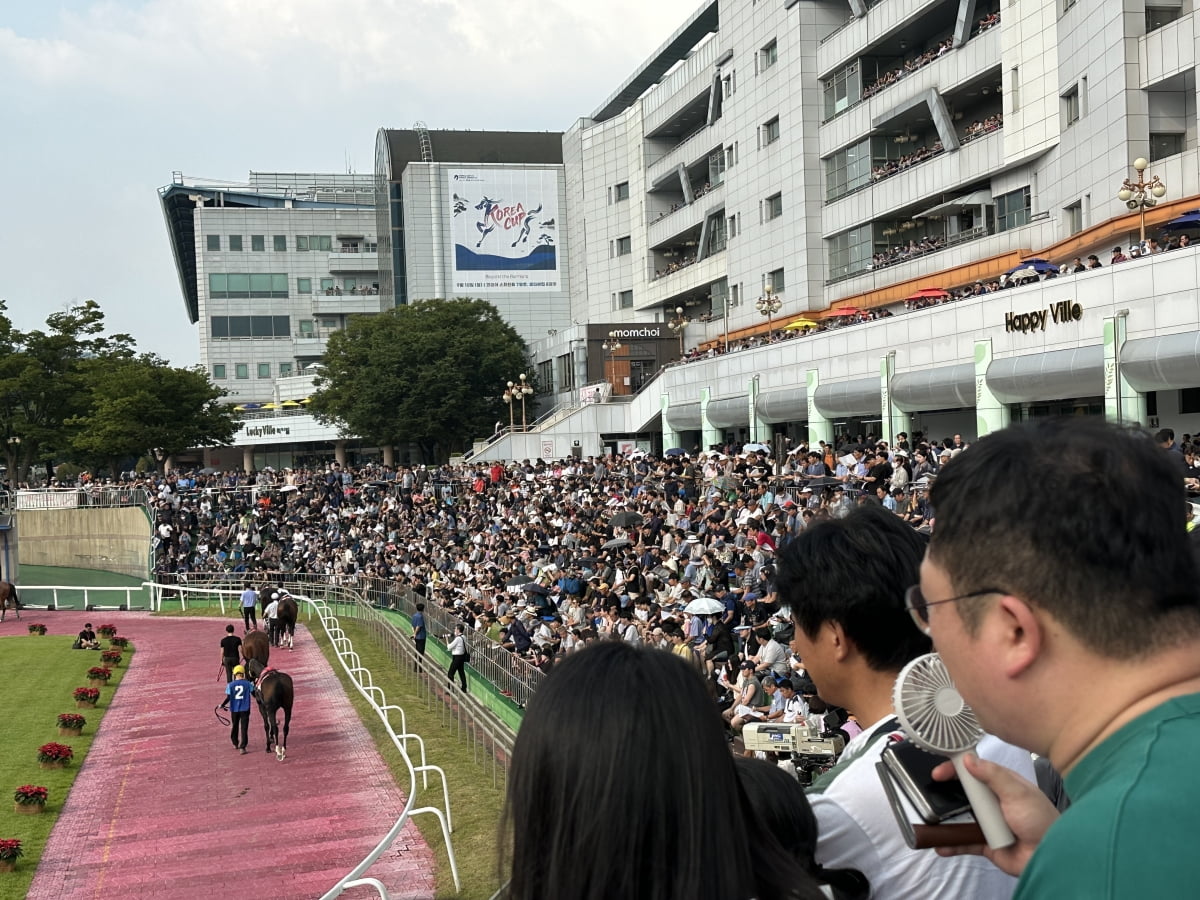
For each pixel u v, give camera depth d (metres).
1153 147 34.69
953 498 1.96
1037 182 42.00
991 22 43.91
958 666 1.96
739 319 67.25
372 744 23.19
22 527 65.94
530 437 71.12
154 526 55.72
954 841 2.15
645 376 77.19
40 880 16.36
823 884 2.60
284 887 15.43
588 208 91.69
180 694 30.56
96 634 42.44
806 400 46.75
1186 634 1.78
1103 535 1.76
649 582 24.53
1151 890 1.50
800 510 24.73
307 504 59.69
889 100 50.94
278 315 118.88
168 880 16.08
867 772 2.81
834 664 3.22
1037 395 32.56
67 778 22.09
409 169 104.00
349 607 42.16
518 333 103.81
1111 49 35.25
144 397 79.00
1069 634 1.80
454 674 26.52
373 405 84.75
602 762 2.08
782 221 60.84
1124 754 1.70
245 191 123.56
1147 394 31.97
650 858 2.07
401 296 105.56
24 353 78.06
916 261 49.25
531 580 31.11
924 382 38.00
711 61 71.62
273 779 21.22
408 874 15.26
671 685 2.17
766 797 2.67
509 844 2.29
